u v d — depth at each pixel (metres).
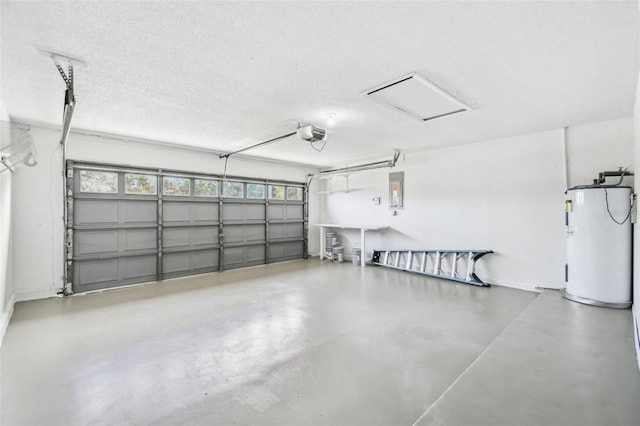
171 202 5.76
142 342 2.96
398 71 2.68
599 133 4.18
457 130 4.63
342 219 8.07
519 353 2.59
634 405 1.88
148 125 4.34
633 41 2.19
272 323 3.45
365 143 5.53
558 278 4.53
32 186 4.33
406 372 2.39
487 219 5.27
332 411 1.94
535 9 1.84
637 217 2.71
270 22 1.98
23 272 4.28
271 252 7.46
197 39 2.17
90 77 2.78
